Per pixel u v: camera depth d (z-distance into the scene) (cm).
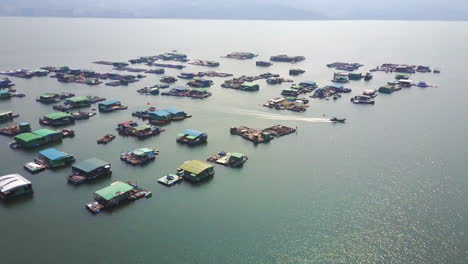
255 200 9062
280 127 14062
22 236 7744
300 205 8850
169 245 7481
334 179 10112
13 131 13350
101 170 10106
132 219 8262
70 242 7562
